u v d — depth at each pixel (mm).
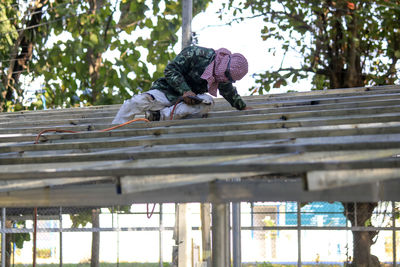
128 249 19516
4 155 6223
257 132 5922
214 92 7660
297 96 10023
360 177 4375
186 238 12773
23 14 21797
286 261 24125
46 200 5156
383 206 17453
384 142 4586
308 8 20953
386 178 4406
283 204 17234
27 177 4723
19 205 5203
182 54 7648
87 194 5105
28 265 21922
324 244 17734
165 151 5055
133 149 5875
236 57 7625
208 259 12898
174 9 20188
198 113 7871
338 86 20453
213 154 4934
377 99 8445
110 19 20562
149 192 4965
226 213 9227
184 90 7566
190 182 4707
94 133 6887
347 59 20234
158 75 20453
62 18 20375
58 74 21891
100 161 5191
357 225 17062
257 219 18250
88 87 21844
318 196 4555
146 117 7805
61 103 22188
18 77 22078
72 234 22719
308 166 4191
